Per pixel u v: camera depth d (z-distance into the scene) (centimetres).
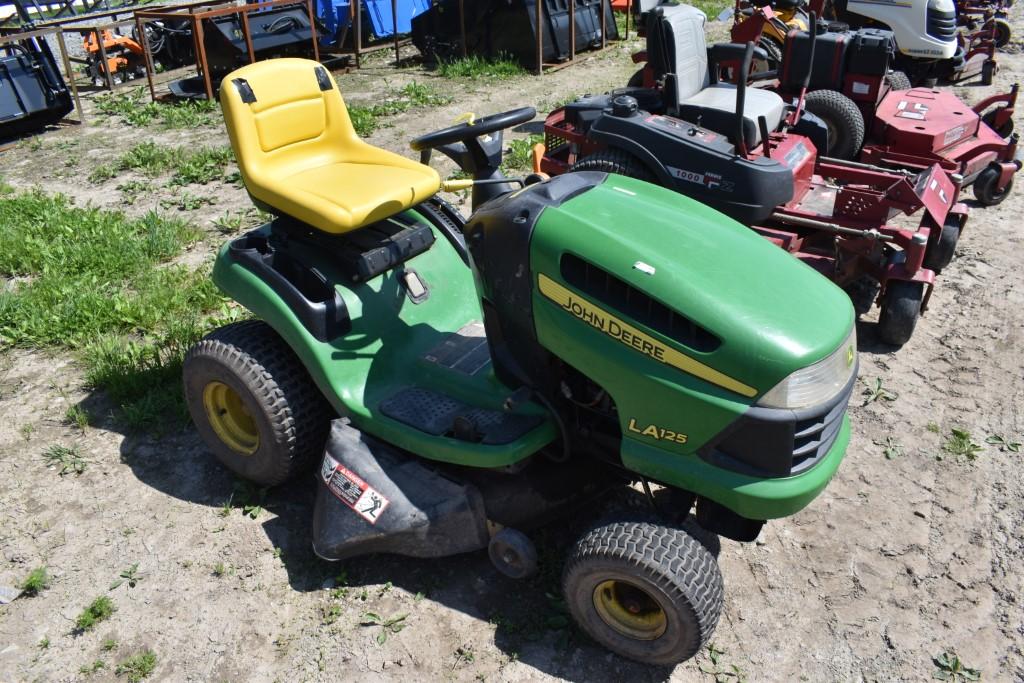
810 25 665
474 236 323
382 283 381
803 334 272
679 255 289
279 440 370
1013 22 1502
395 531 332
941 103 730
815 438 284
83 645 331
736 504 283
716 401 273
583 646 327
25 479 417
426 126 987
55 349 528
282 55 1291
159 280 594
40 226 684
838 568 363
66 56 1026
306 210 352
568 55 1299
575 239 292
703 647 326
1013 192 768
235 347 372
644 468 297
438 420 342
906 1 1070
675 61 625
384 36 1423
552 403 326
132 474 420
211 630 336
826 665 321
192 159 862
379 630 334
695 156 557
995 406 468
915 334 541
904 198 516
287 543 376
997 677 316
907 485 410
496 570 361
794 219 555
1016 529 382
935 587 354
